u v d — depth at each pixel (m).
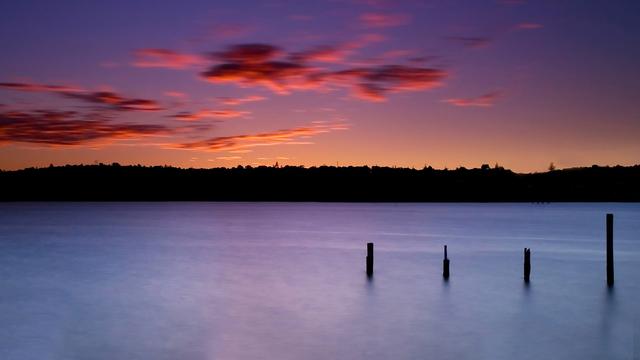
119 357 25.05
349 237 94.06
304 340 27.39
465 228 120.06
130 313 33.78
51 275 50.34
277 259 61.97
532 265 56.09
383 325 30.30
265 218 171.88
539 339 27.67
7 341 27.66
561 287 42.19
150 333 28.92
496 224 137.88
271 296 38.97
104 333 29.03
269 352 25.48
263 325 30.39
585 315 32.81
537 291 40.44
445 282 44.53
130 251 71.44
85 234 101.19
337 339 27.56
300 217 181.12
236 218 172.00
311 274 49.69
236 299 37.94
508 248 74.25
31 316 33.19
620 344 26.83
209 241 86.81
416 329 29.45
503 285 43.09
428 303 36.19
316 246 77.88
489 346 26.48
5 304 36.94
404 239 89.69
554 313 33.34
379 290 41.09
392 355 25.03
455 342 27.09
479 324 30.62
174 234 102.00
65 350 26.12
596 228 120.81
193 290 41.81
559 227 124.50
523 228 120.56
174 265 57.25
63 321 31.77
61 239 90.19
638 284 43.59
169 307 35.44
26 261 61.12
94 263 59.09
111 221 149.12
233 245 79.62
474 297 38.25
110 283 45.59
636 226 129.88
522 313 33.28
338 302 36.62
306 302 36.66
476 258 62.12
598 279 46.19
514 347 26.33
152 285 44.38
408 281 45.19
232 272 51.53
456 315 32.75
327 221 153.50
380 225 132.00
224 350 25.86
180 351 25.80
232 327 29.98
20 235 98.38
